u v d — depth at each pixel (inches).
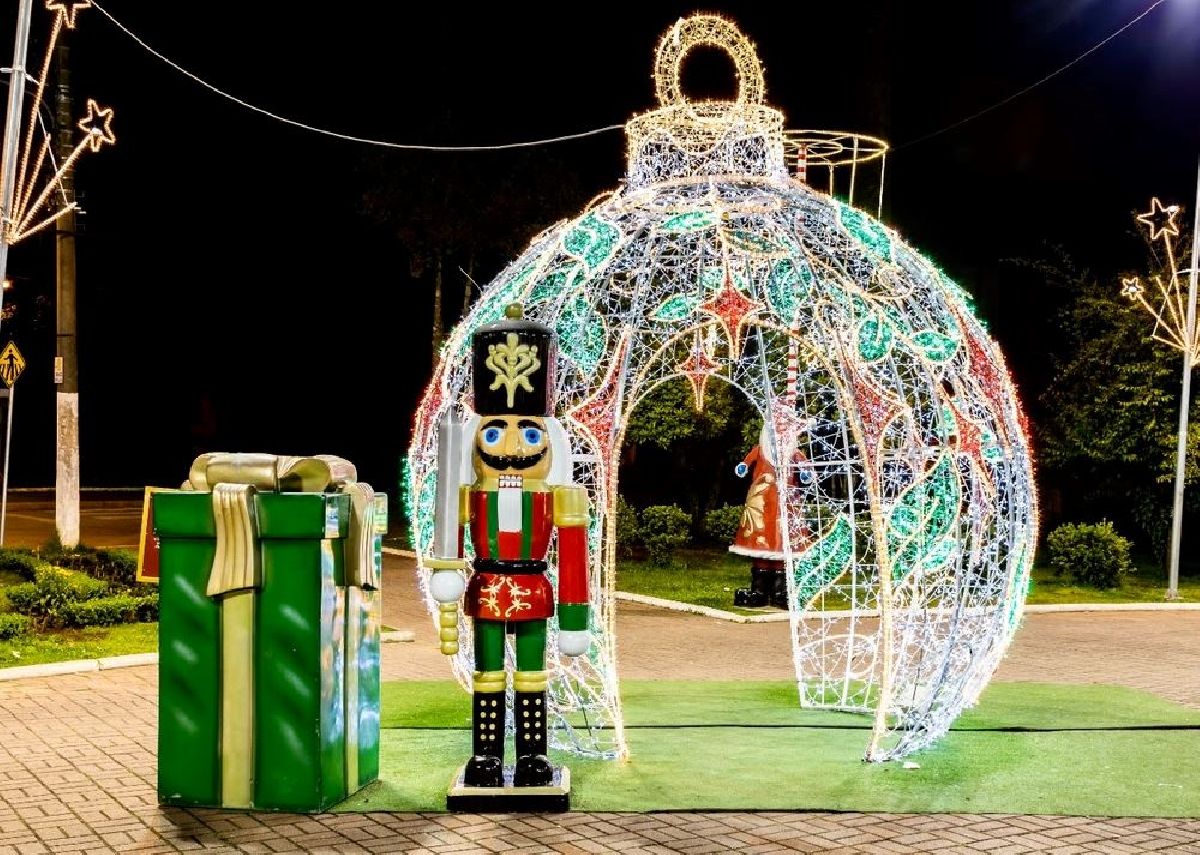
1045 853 195.2
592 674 357.4
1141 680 362.9
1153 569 691.4
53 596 422.3
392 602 517.0
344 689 222.4
